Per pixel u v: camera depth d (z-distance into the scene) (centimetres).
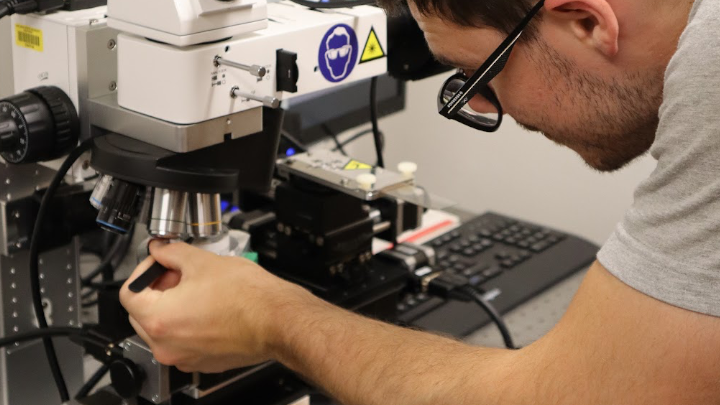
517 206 222
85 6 97
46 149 93
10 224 105
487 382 70
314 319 82
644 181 64
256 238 117
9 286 110
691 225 60
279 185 111
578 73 72
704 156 59
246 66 84
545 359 68
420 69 107
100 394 99
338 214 109
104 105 90
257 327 83
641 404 63
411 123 219
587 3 66
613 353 64
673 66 61
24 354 115
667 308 62
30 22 95
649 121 73
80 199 111
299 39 91
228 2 82
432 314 130
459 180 227
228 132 87
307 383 103
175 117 83
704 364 61
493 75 74
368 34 99
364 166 109
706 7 60
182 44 80
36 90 93
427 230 161
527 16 71
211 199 91
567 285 144
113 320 100
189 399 96
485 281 142
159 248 91
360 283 113
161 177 85
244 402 100
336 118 155
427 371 74
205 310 86
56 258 115
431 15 76
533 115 77
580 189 212
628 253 64
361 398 76
